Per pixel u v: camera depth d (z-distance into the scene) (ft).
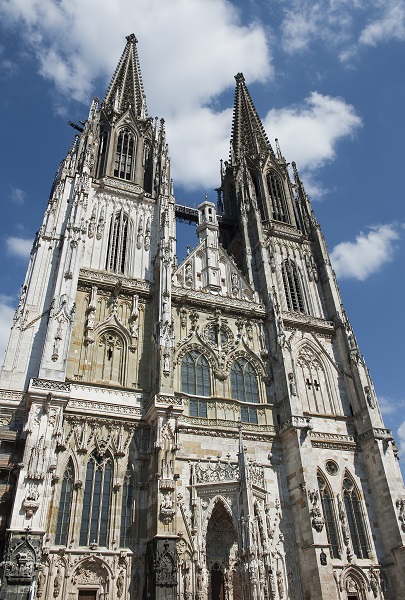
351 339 202.18
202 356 179.01
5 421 139.03
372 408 182.60
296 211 259.60
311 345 202.08
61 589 120.57
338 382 196.54
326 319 214.48
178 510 140.97
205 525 140.26
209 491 144.97
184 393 165.07
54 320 150.30
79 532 129.90
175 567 125.08
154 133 247.91
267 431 168.35
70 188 202.08
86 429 144.05
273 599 136.67
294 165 278.05
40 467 123.75
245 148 284.20
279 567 144.46
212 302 192.13
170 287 178.09
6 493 126.00
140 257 195.83
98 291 175.52
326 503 163.94
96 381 157.17
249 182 252.01
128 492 140.77
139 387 160.35
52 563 122.72
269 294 202.28
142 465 144.77
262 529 144.97
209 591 142.72
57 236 183.52
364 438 178.81
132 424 150.10
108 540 131.85
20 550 113.39
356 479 172.14
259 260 217.97
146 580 127.03
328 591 137.39
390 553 158.30
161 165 225.76
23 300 163.02
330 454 173.99
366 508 167.22
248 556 128.26
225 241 263.49
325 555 142.61
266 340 193.98
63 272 163.63
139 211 210.59
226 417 166.81
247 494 138.31
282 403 173.99
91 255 186.80
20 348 153.28
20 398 143.43
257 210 235.61
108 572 127.24
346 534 158.30
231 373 180.65
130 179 223.51
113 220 202.39
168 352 158.51
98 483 139.44
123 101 260.01
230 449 158.20
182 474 147.54
